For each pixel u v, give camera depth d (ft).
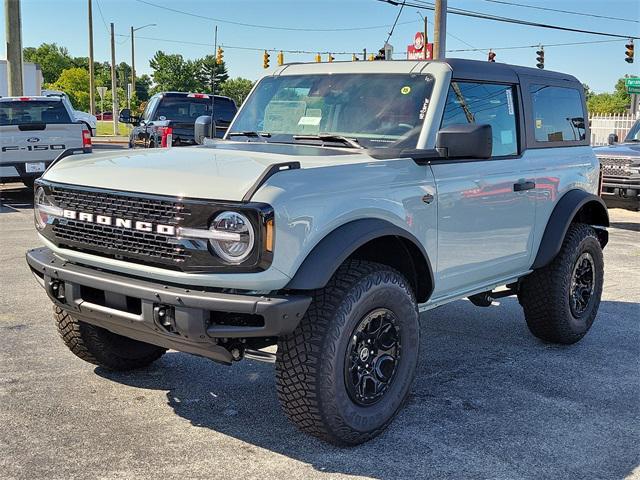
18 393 15.11
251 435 13.46
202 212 11.41
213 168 12.43
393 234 13.11
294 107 17.04
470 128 13.73
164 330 11.91
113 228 12.41
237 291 11.73
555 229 18.60
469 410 14.99
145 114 55.67
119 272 12.65
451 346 19.60
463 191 15.51
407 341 13.70
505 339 20.39
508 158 17.33
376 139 15.42
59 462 12.12
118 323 12.59
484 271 16.74
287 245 11.54
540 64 93.30
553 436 13.83
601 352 19.31
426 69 15.92
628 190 44.16
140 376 16.42
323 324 12.14
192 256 11.55
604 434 13.98
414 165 14.33
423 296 14.83
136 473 11.82
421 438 13.56
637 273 29.76
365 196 13.04
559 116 19.74
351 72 16.83
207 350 12.00
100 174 12.94
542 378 17.11
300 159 13.30
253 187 11.44
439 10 73.20
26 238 32.96
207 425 13.85
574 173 19.72
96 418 13.99
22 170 44.06
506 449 13.20
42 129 44.14
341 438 12.75
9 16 66.33
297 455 12.70
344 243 12.14
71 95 242.17
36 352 17.71
